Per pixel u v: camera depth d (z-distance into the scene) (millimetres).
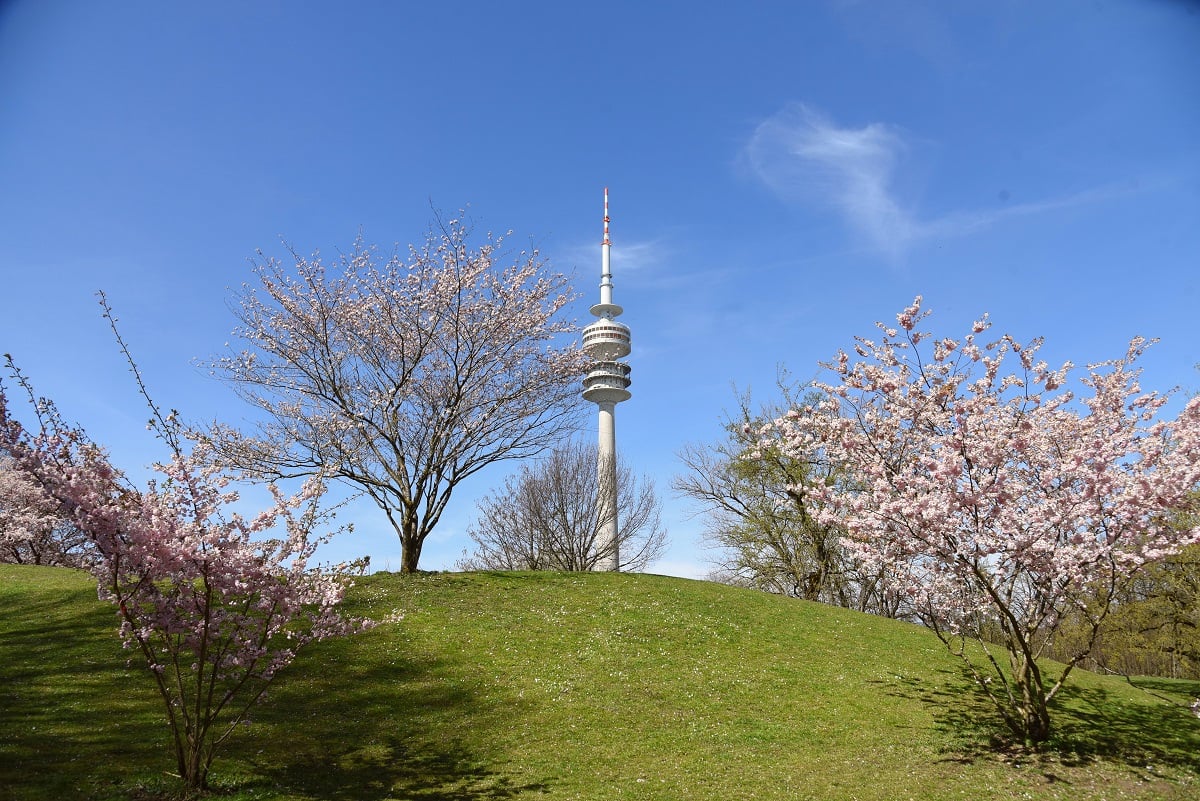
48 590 20812
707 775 11797
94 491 8812
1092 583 12750
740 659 18656
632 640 19344
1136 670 33312
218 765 10812
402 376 24469
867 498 13109
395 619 11633
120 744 11109
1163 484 11016
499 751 12633
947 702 16141
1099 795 11047
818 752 13055
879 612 33906
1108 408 13461
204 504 9664
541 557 40125
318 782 10797
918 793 11102
